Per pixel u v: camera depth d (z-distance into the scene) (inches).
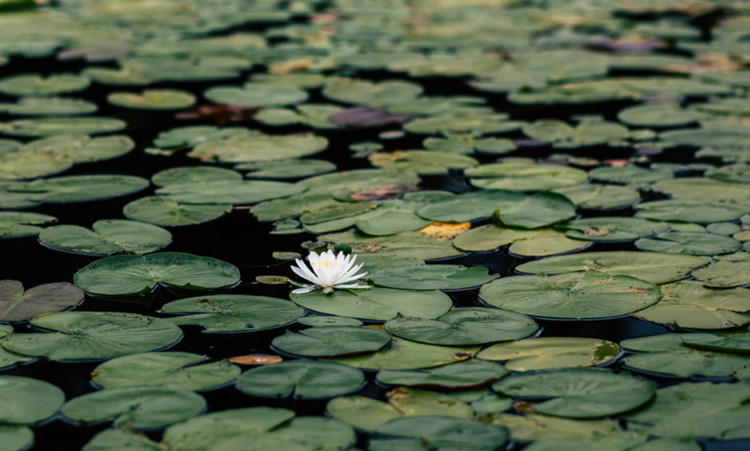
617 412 65.7
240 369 73.7
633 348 77.7
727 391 69.4
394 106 175.6
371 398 68.6
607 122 163.6
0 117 163.0
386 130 159.6
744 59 219.0
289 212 116.0
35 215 113.3
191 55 220.8
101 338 78.7
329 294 89.7
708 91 184.9
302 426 63.9
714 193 121.7
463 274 94.3
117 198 121.7
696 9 304.8
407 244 104.4
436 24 276.1
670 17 288.8
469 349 77.3
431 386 70.2
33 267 96.4
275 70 208.4
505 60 219.8
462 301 88.3
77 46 230.2
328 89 189.8
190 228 110.4
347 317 84.0
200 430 63.2
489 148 147.0
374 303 87.0
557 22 279.0
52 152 141.9
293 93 185.8
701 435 63.1
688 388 70.1
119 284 91.1
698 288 89.7
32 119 162.1
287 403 67.8
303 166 136.7
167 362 74.7
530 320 82.9
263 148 146.4
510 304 86.7
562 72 206.1
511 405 67.3
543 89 189.0
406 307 85.9
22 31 248.4
